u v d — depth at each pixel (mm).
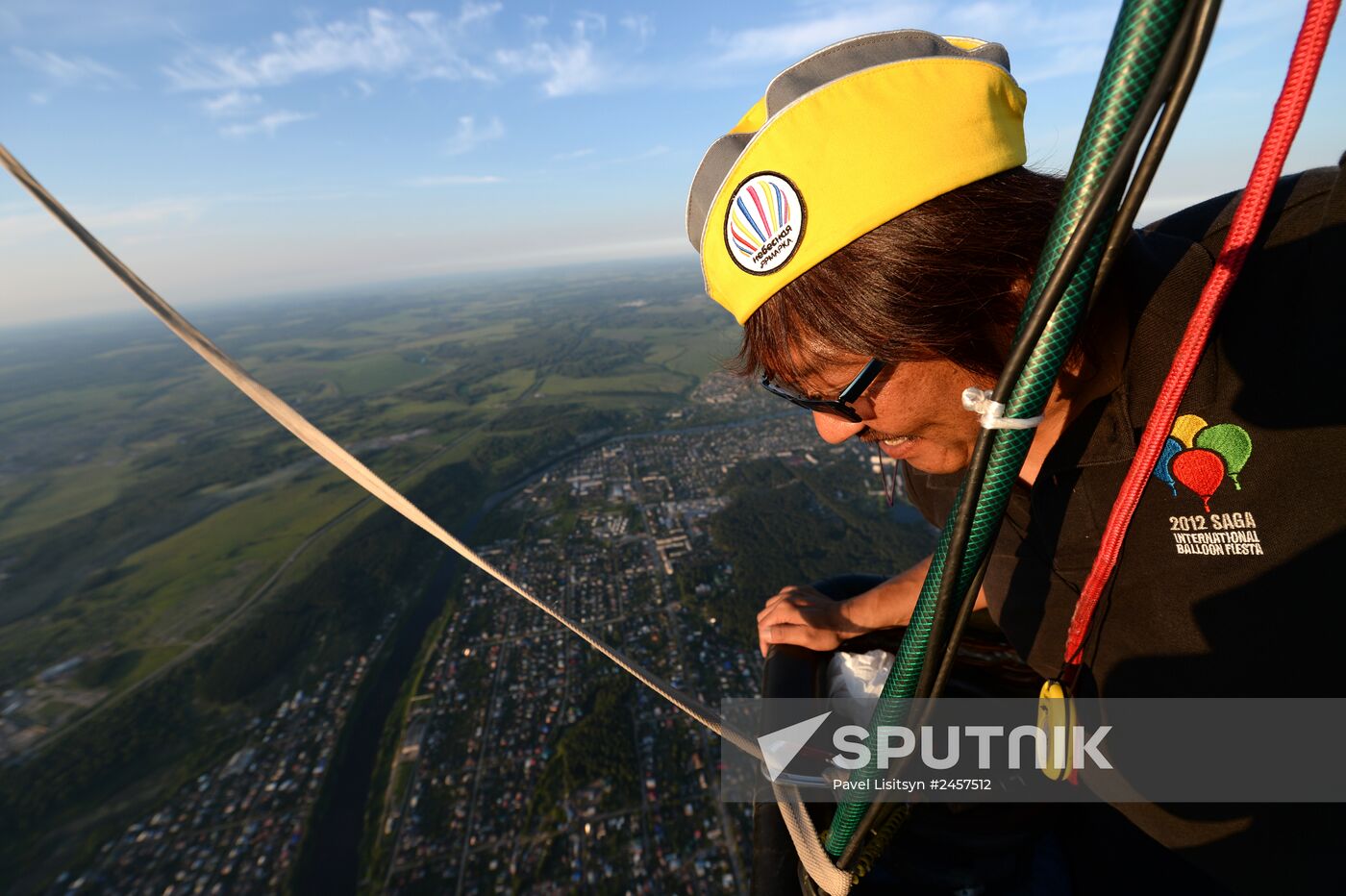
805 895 966
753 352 854
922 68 611
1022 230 628
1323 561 568
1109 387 722
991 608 1085
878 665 1299
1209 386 624
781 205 667
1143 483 646
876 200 621
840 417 832
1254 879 709
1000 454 536
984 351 684
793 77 655
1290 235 599
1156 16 376
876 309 653
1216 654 660
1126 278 685
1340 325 550
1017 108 679
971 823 1055
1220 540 631
